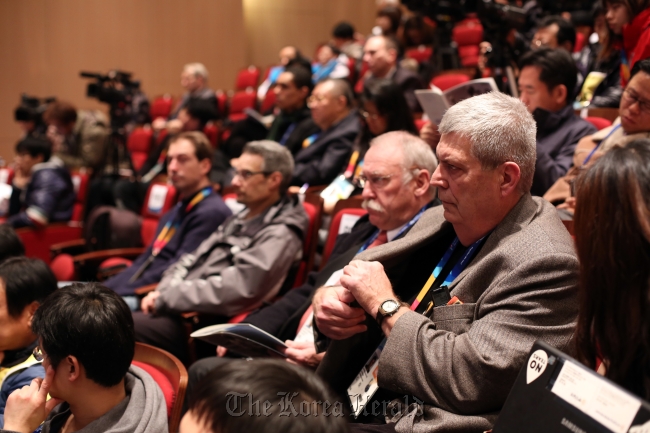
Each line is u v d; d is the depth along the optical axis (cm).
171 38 947
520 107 164
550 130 298
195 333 210
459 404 147
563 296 147
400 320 158
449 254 180
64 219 534
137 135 705
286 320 260
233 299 289
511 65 354
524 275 150
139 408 160
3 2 913
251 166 309
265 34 1015
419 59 655
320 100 427
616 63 359
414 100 481
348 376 186
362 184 321
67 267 420
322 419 79
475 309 158
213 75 970
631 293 109
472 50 654
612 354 112
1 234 271
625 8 287
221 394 81
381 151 229
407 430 150
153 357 197
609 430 95
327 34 1041
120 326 161
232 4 967
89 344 156
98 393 160
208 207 362
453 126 162
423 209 228
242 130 550
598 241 112
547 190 267
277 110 636
